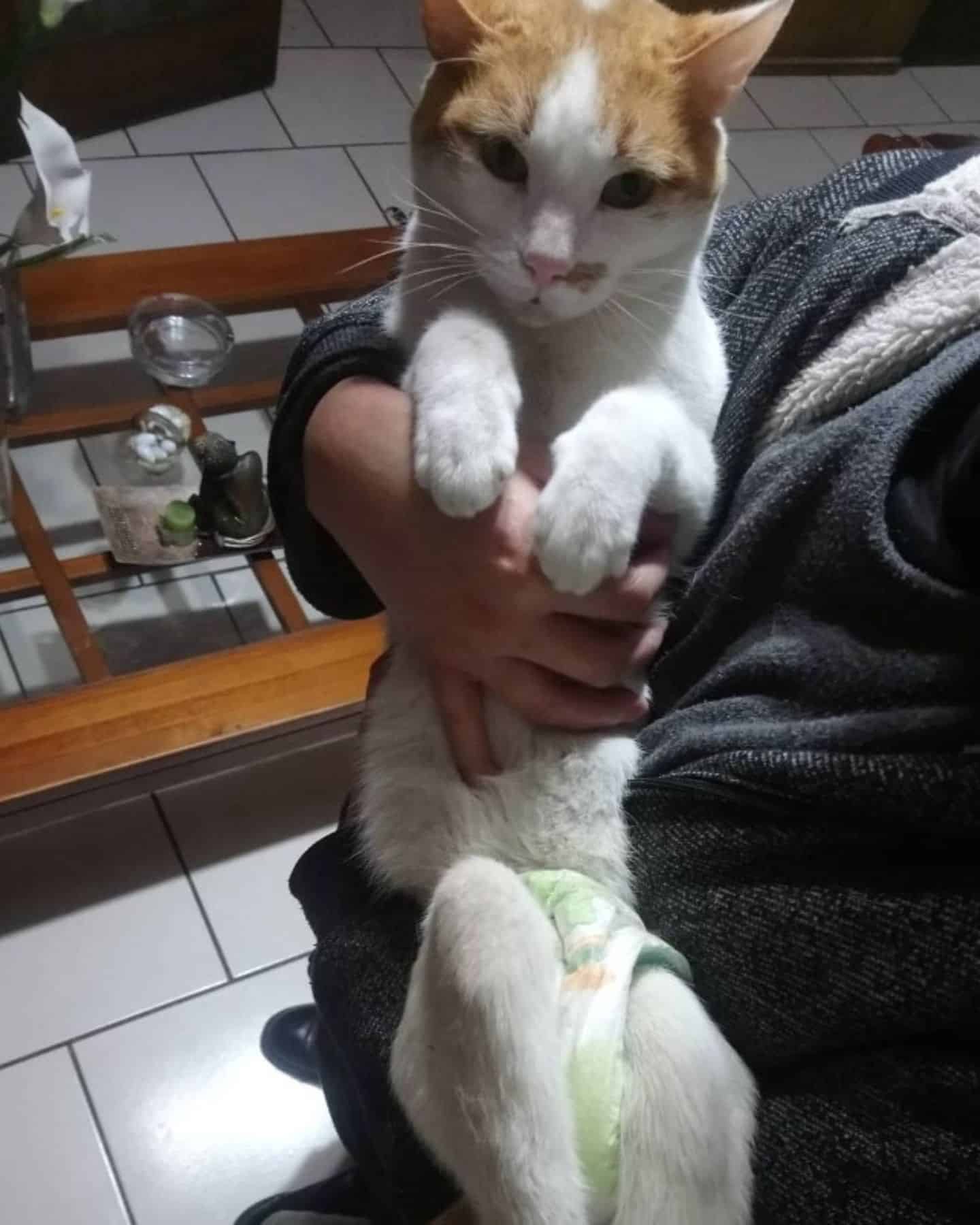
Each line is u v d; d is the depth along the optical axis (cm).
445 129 65
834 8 247
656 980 58
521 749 68
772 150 237
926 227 60
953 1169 43
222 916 125
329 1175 112
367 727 75
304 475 69
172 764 121
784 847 51
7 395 139
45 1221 106
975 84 271
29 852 125
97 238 131
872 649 51
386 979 66
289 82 210
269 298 151
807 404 61
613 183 64
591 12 65
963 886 46
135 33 181
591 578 58
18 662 136
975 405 52
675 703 66
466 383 60
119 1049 116
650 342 68
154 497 140
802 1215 48
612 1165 56
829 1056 51
